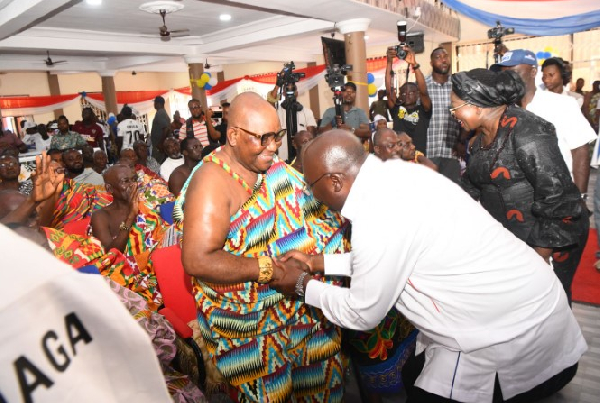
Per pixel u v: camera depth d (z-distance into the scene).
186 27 9.26
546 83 2.86
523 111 1.88
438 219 1.34
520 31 5.78
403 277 1.36
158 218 3.02
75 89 16.44
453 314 1.41
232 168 1.61
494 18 5.71
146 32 9.54
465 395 1.46
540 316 1.41
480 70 1.90
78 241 2.22
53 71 12.63
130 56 12.47
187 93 17.42
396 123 4.48
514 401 1.54
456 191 1.43
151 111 17.22
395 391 2.22
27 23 6.37
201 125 6.68
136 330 0.45
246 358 1.73
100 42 9.28
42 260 0.39
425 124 4.14
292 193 1.79
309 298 1.61
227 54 12.02
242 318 1.69
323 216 1.90
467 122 1.94
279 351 1.77
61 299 0.39
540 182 1.80
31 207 1.55
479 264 1.35
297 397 1.94
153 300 2.59
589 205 5.73
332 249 1.91
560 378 1.60
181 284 2.31
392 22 8.05
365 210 1.34
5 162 3.29
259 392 1.75
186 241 1.49
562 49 10.84
